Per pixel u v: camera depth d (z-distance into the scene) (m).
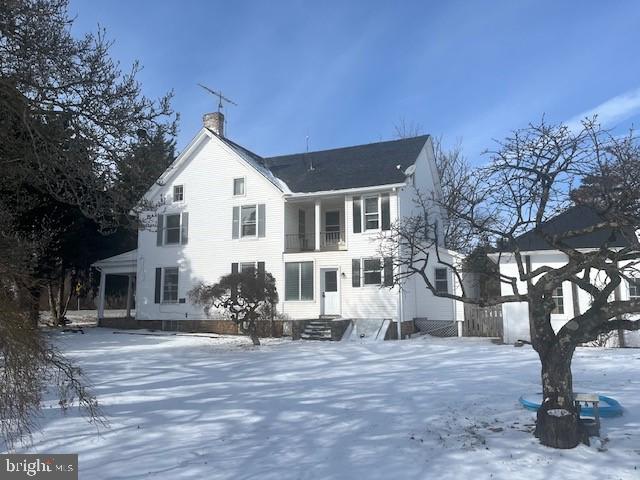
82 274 29.00
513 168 7.19
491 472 5.78
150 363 14.84
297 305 23.80
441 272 23.89
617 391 9.62
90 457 6.53
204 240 26.08
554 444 6.50
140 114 8.29
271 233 24.72
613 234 7.00
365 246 22.97
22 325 4.75
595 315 6.70
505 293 18.88
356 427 7.71
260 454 6.60
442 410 8.58
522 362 13.56
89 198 8.19
